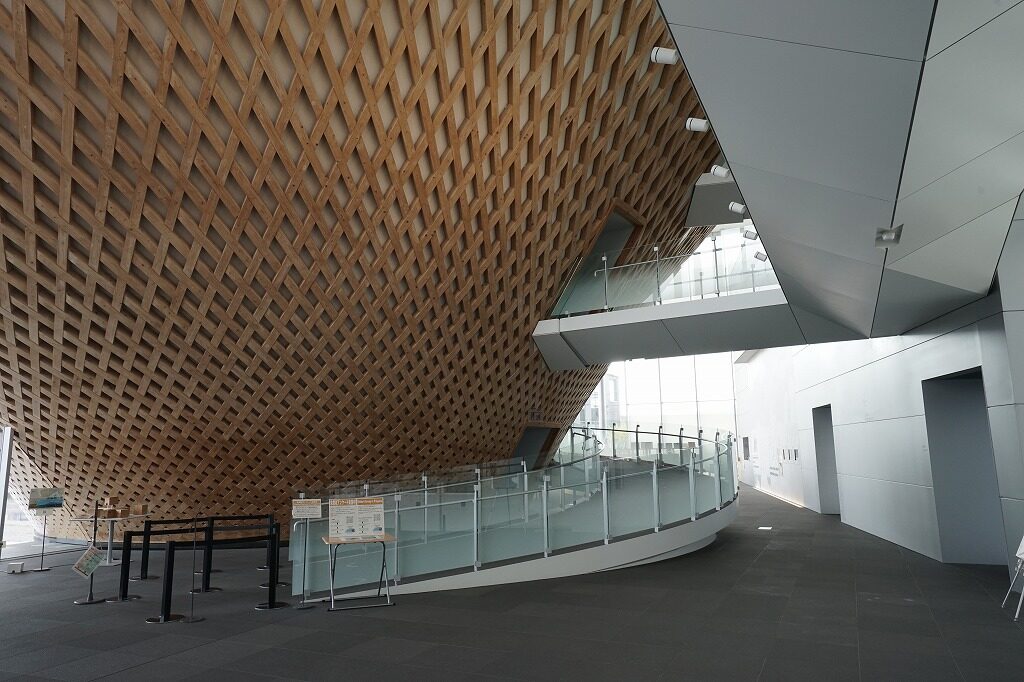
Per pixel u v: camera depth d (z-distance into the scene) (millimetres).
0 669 4805
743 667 4590
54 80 6043
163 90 6250
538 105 8531
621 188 11789
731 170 5117
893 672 4461
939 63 2676
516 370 13695
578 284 13195
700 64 3537
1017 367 6719
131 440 10914
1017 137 3770
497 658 4871
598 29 8289
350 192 7883
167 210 7359
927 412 9031
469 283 10453
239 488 11812
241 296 8609
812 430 15789
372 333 10156
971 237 5852
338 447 11852
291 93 6641
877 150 3658
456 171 8570
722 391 30891
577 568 8289
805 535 11500
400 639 5449
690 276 11898
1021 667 4555
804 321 10859
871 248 5543
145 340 9109
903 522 10016
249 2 6027
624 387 32125
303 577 7195
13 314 8680
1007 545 6875
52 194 7176
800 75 3215
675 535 9164
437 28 6879
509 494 8250
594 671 4543
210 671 4691
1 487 10672
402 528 7684
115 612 6734
